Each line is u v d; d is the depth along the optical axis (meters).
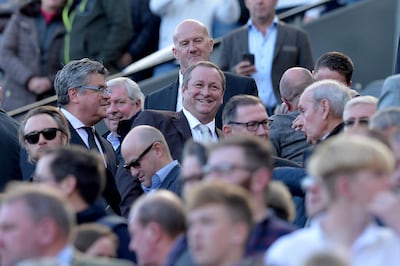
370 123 21.86
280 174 23.70
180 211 20.62
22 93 37.06
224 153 19.78
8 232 19.02
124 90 29.98
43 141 26.05
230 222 18.48
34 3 37.25
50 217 19.03
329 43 37.34
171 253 20.09
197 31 29.83
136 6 38.62
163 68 36.22
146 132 25.47
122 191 26.34
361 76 37.38
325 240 18.67
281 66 33.84
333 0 37.56
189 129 27.42
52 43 37.16
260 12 33.91
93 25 37.53
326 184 18.50
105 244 20.98
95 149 27.80
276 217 20.56
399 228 18.31
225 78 29.47
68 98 27.86
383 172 18.42
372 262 18.59
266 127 25.95
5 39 37.19
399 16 37.16
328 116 25.48
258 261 18.62
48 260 18.03
